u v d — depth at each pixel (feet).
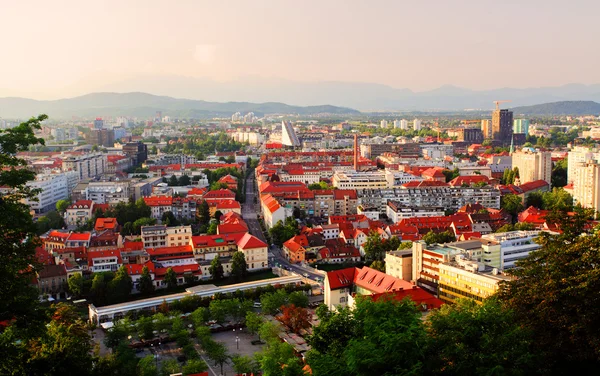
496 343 318.04
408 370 287.69
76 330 621.31
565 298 350.84
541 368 322.14
